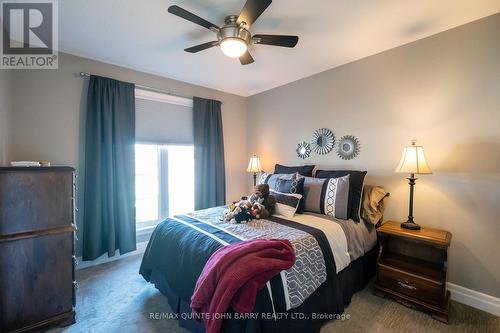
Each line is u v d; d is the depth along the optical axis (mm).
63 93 2486
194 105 3480
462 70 1993
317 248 1708
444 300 1771
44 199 1661
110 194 2648
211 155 3623
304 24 1984
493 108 1859
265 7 1488
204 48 1925
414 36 2180
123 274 2473
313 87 3152
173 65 2842
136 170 3088
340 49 2434
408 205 2318
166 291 1928
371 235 2307
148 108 3080
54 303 1692
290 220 2170
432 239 1834
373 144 2562
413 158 1982
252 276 1259
